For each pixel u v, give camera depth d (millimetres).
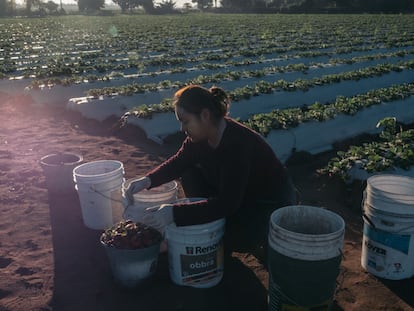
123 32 33531
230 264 4719
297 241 3375
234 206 3859
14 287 4309
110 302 4125
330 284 3566
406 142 7586
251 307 4086
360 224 5703
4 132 9508
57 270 4590
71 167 6168
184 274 4191
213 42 24328
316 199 6449
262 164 4164
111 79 12984
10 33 33875
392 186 4574
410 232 4176
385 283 4379
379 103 10133
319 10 67562
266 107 10891
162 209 3811
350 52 18953
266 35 26969
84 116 10305
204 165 4371
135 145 8703
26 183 6773
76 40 26906
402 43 21500
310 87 11891
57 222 5598
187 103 3719
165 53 19750
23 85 13430
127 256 4000
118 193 5258
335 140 8891
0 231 5359
